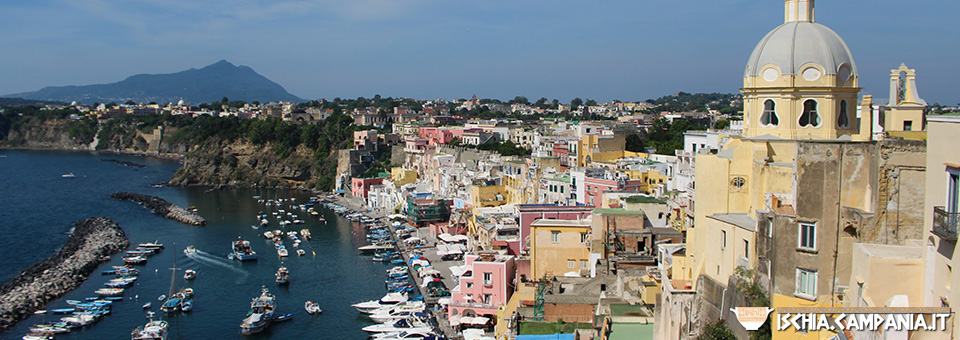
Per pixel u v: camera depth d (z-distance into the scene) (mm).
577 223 103250
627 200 105812
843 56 51062
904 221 39812
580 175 156500
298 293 139250
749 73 52750
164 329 112812
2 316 123375
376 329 114000
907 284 34500
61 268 157125
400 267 153875
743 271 46312
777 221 42594
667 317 55656
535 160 188375
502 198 194500
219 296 137875
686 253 58312
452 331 110812
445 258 162875
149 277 153500
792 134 50812
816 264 41438
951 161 30719
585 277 90312
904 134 49594
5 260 175500
